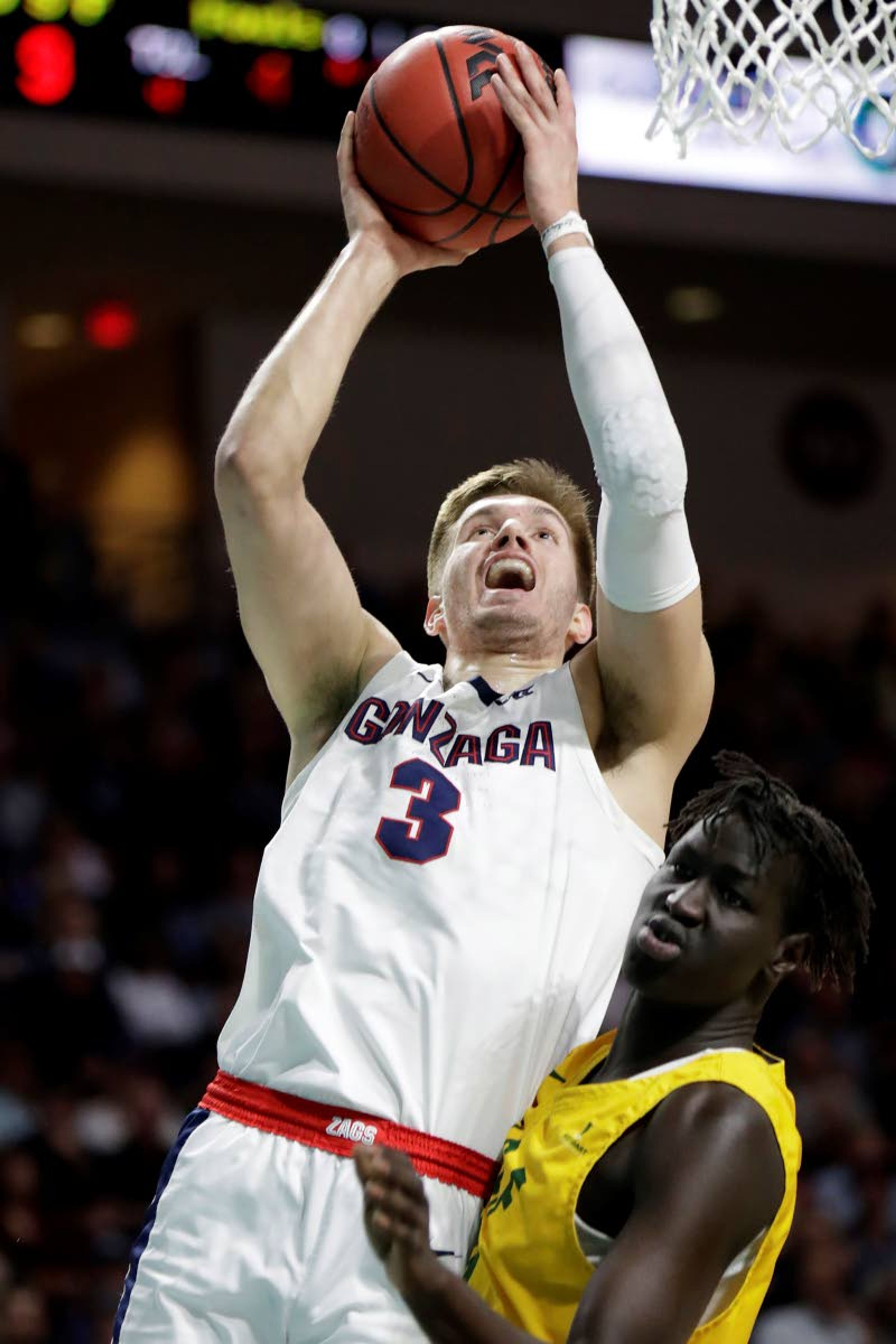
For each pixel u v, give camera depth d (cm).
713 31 384
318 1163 325
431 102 364
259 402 355
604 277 353
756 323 1605
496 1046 330
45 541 1439
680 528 339
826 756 1477
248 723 1342
